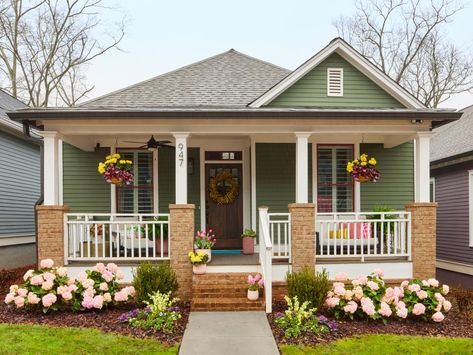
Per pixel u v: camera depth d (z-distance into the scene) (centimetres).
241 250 1101
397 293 732
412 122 902
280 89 1018
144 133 890
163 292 775
